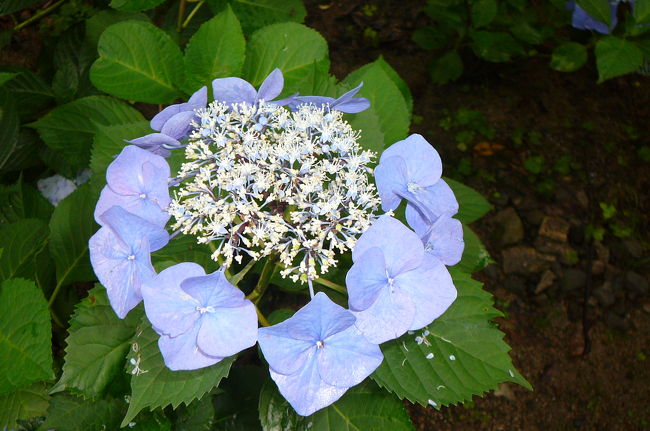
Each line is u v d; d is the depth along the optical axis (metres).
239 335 0.31
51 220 0.53
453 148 0.89
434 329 0.39
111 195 0.35
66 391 0.47
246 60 0.46
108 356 0.42
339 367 0.31
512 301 0.78
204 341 0.31
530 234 0.82
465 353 0.38
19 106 0.62
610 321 0.77
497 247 0.81
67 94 0.63
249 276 0.54
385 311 0.32
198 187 0.35
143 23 0.45
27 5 0.70
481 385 0.38
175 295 0.30
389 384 0.38
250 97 0.37
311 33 0.46
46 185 0.65
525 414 0.71
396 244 0.31
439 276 0.32
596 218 0.84
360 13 0.99
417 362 0.38
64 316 0.59
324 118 0.37
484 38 0.86
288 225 0.34
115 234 0.33
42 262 0.56
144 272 0.32
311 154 0.36
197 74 0.45
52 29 0.86
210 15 0.64
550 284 0.79
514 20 0.91
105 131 0.45
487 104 0.93
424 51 0.96
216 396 0.52
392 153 0.36
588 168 0.88
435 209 0.36
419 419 0.70
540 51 1.00
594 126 0.92
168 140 0.36
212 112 0.37
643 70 0.66
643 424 0.71
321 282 0.35
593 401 0.72
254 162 0.36
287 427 0.41
